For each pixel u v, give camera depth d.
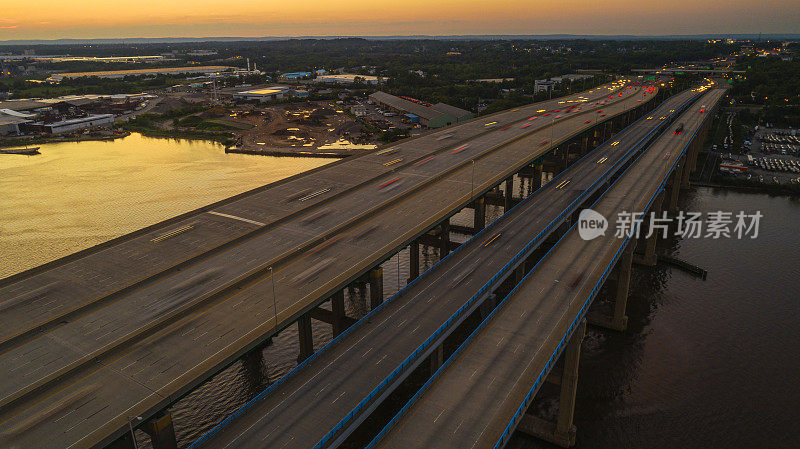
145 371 65.12
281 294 83.19
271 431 60.41
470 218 175.62
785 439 82.25
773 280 132.25
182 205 181.25
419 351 73.06
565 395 77.94
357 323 82.69
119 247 101.00
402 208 121.25
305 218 115.00
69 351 69.19
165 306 79.75
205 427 84.81
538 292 89.94
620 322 110.31
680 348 105.12
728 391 92.69
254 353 104.25
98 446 53.91
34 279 88.75
